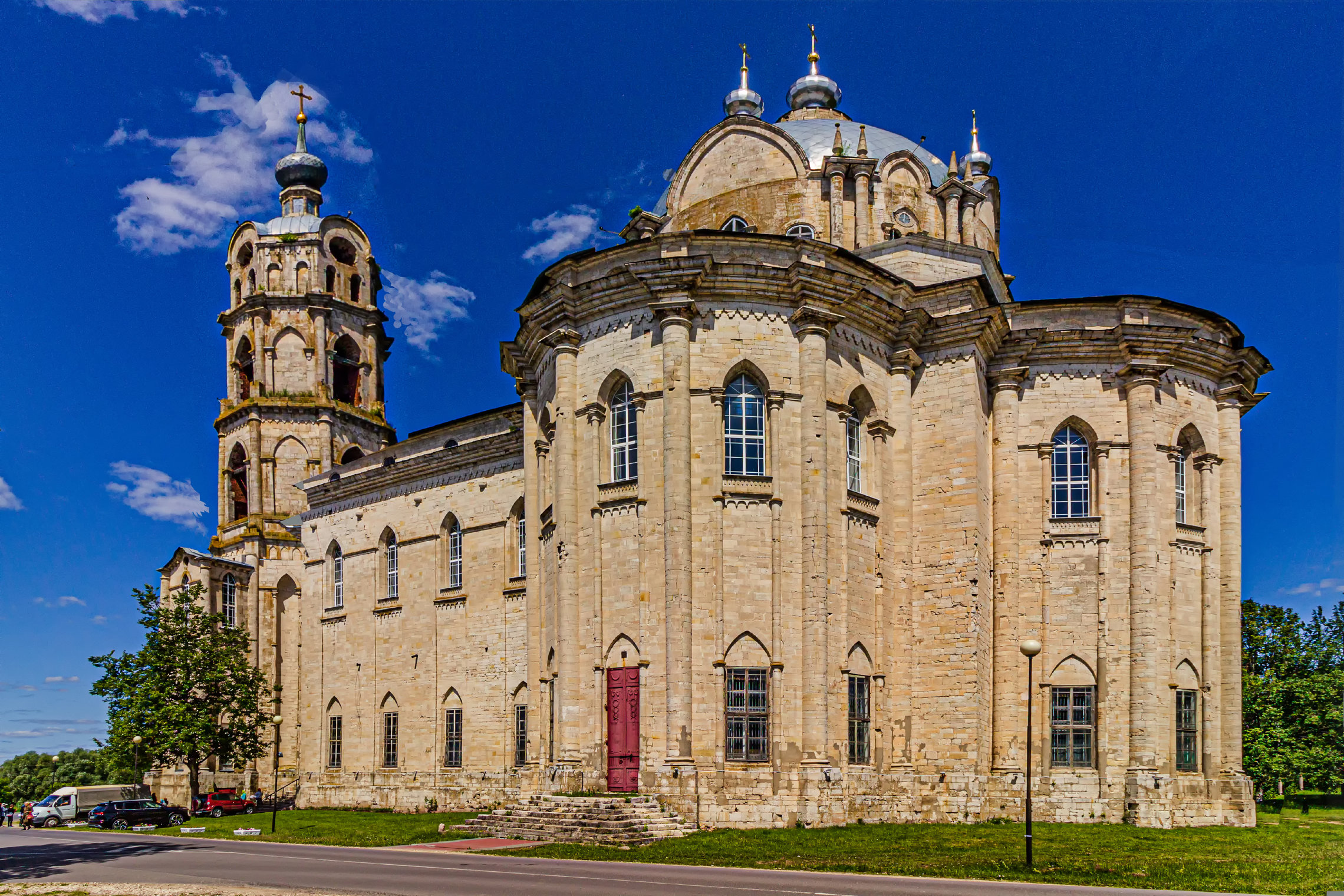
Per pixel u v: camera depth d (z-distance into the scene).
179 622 69.12
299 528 74.81
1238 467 48.69
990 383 46.94
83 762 157.50
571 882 26.06
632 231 54.41
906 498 44.75
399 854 34.62
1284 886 26.41
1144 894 24.66
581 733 41.12
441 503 62.84
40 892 26.30
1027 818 29.66
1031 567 45.84
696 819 37.91
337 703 67.38
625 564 41.16
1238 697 47.19
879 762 42.12
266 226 80.19
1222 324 48.44
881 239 52.84
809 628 39.72
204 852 37.25
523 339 47.41
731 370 41.41
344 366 81.12
